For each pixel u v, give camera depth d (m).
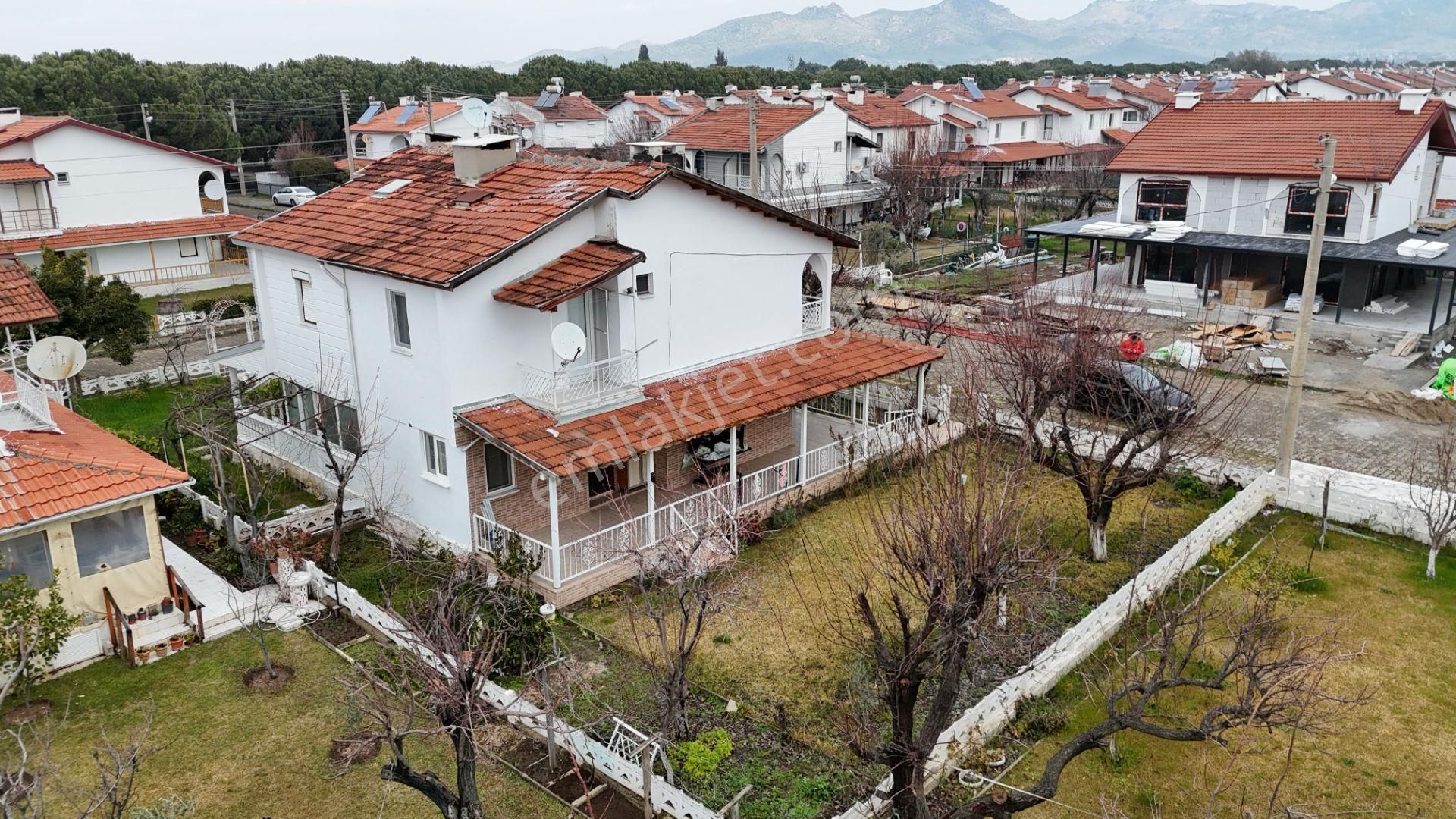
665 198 20.34
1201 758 13.52
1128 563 19.09
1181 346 30.66
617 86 103.94
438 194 21.61
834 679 15.39
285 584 17.52
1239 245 37.44
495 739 14.05
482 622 14.05
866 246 48.72
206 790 12.83
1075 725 14.25
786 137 55.31
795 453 24.52
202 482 22.27
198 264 45.81
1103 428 20.53
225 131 76.19
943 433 24.69
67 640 15.61
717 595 15.42
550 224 18.42
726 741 13.67
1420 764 13.24
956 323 34.75
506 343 18.83
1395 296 40.34
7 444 16.25
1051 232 41.78
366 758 13.48
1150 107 92.12
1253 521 20.98
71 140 42.00
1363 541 19.97
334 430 22.08
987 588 10.95
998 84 132.00
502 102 75.81
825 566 19.14
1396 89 89.50
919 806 11.02
